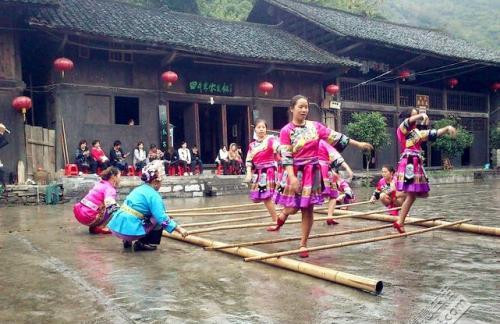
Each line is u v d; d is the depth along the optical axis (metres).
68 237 6.47
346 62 18.27
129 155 15.61
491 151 25.31
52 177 14.24
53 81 14.51
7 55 13.02
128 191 13.02
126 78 15.66
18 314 3.26
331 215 7.30
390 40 20.00
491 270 4.25
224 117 17.64
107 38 13.70
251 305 3.38
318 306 3.32
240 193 14.95
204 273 4.34
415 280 3.93
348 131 18.89
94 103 15.09
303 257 4.87
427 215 8.12
